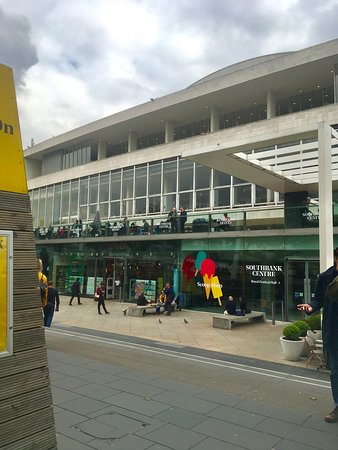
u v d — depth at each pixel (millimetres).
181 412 5266
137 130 34062
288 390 6574
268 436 4527
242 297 16156
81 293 25609
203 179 25297
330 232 10508
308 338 8703
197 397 5949
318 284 4906
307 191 18078
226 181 24359
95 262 25016
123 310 18812
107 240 23609
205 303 19047
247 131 23000
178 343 11055
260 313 16016
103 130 34406
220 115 30141
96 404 5523
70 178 34188
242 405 5637
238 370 7941
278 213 16891
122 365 7973
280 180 16031
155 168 27844
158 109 29516
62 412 5199
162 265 21172
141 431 4613
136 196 28781
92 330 13031
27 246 2535
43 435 2479
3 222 2408
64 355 8820
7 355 2336
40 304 2576
